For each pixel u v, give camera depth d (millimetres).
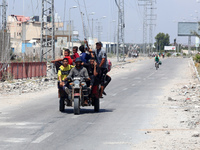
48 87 82438
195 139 28094
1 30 92250
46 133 30359
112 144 26391
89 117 39469
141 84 93875
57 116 40062
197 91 71750
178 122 36125
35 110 45281
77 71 41344
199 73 130750
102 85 43031
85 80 41562
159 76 127688
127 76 128875
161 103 53344
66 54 43062
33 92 71312
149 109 46656
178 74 137500
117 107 48906
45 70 112062
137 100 57875
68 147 25438
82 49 43125
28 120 37250
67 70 42219
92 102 43500
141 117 39656
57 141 27359
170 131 31375
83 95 41406
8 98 59656
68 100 42250
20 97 61562
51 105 50812
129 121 36875
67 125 34375
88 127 33344
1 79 90125
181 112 43438
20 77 97000
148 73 146750
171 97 61781
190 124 34500
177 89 77938
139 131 31438
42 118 38625
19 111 44375
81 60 42344
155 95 66062
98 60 42125
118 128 32906
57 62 43281
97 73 41406
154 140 27516
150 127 33438
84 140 27734
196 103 52844
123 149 24891
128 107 48875
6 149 24703
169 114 41812
